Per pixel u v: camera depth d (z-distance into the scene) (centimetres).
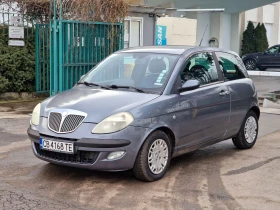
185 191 550
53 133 555
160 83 612
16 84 1239
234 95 714
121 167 548
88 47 1204
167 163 600
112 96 589
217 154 737
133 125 546
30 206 491
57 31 1136
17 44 1239
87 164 542
